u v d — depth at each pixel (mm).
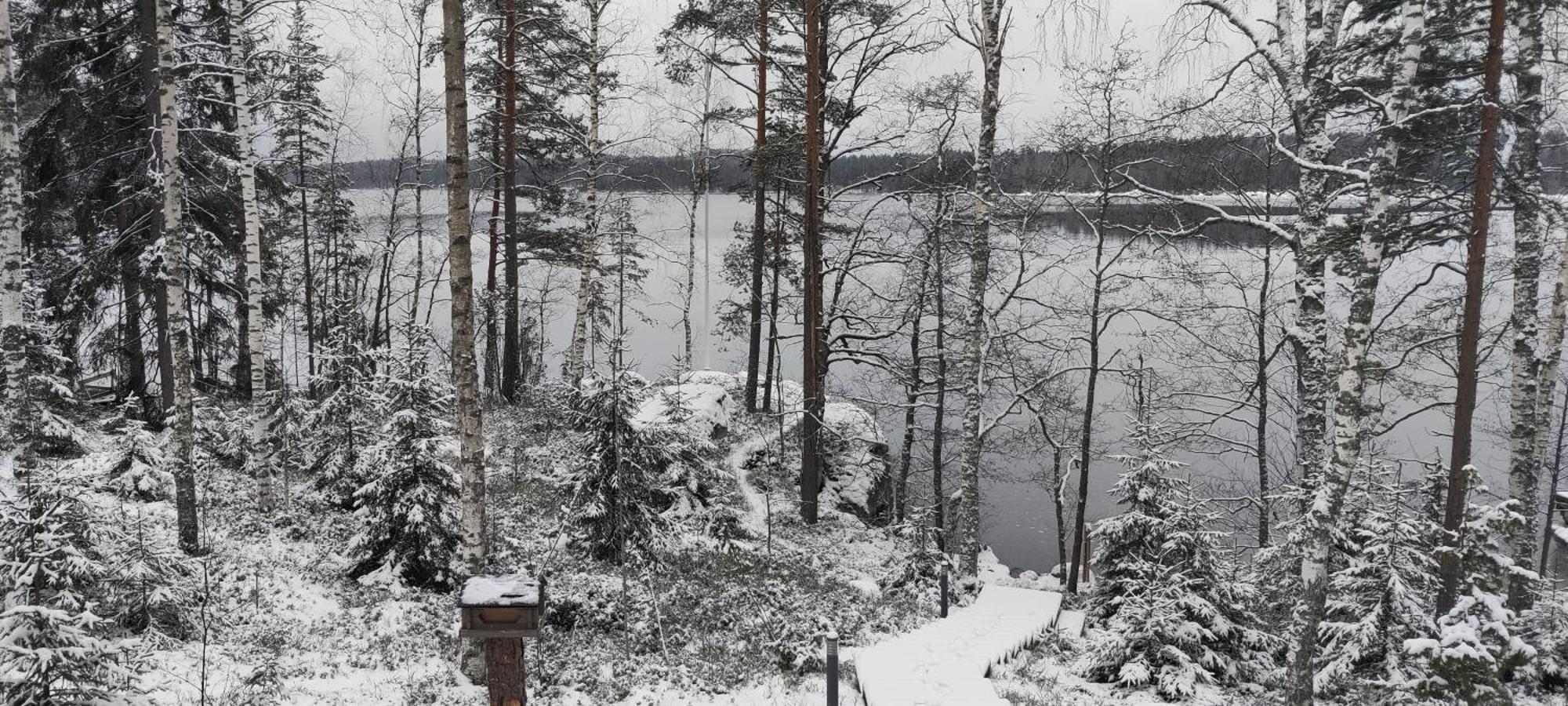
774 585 15609
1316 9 15703
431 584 13492
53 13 17531
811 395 22547
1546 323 19062
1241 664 13336
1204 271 22359
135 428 15469
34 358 17234
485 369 31562
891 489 28984
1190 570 13320
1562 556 19203
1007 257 26062
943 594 15891
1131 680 12484
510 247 27344
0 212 10461
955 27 17062
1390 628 12914
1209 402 28266
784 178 24188
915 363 26609
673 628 13109
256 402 15430
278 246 31641
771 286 30719
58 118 17844
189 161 18844
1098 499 35562
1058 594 18266
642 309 61406
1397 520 13094
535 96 23672
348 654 10586
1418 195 15375
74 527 8625
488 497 18188
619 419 15219
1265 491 23281
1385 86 14422
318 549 14352
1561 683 12242
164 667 9023
